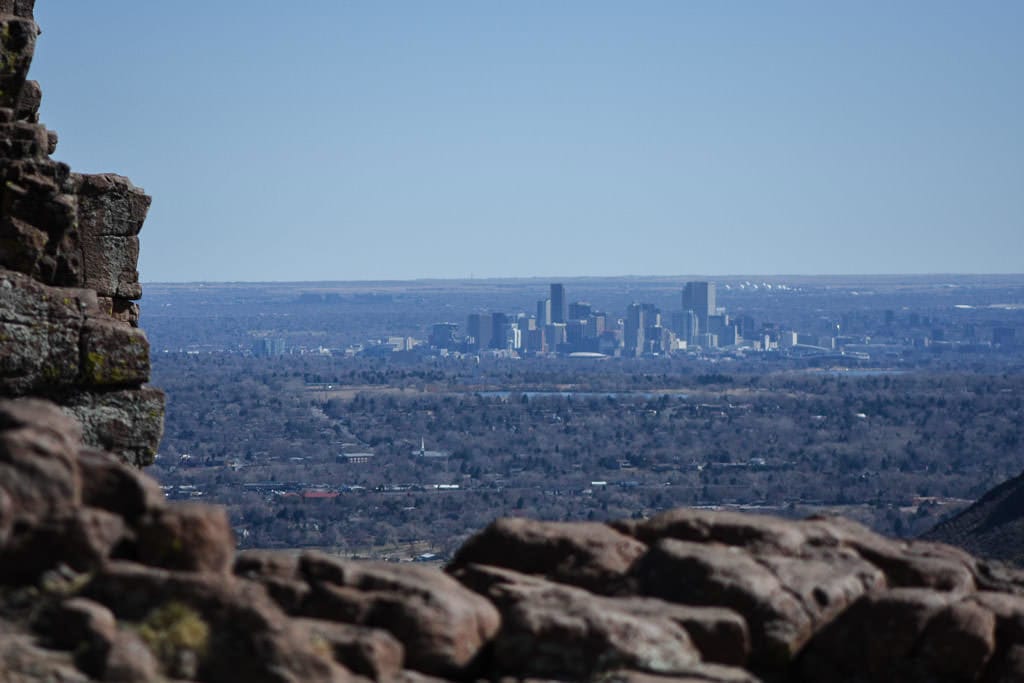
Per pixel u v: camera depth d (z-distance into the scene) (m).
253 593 28.42
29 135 54.62
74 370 49.84
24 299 49.34
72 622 27.88
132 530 30.66
